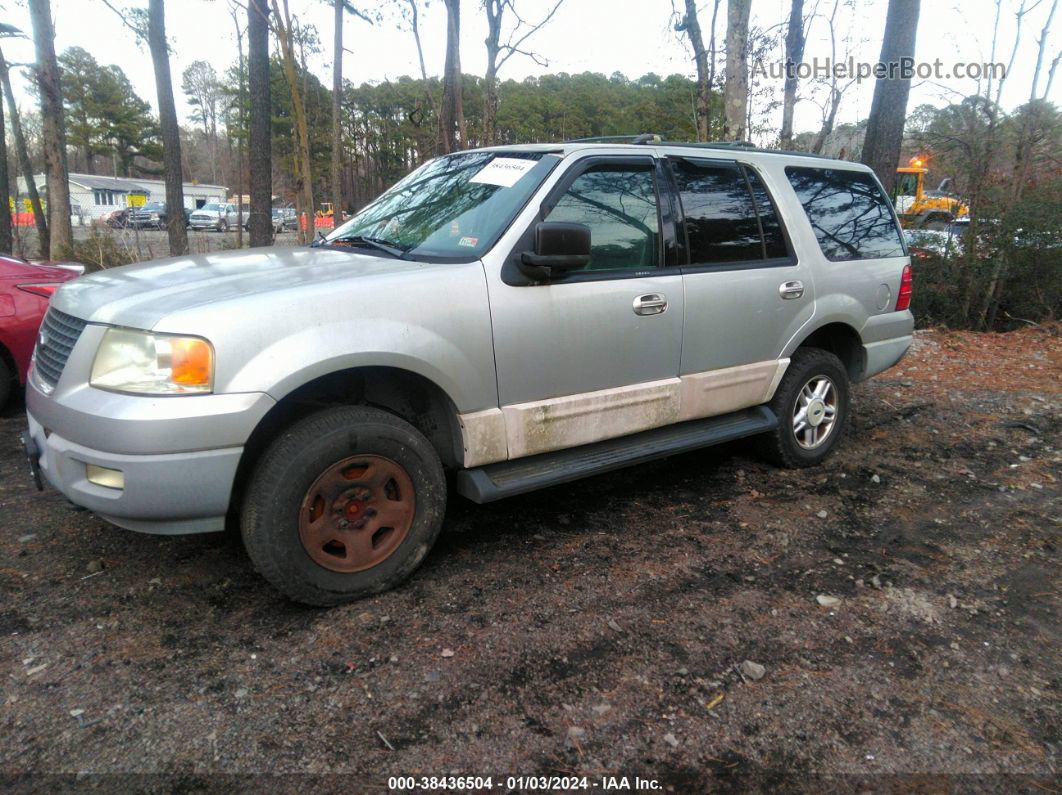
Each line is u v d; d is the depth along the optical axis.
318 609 3.07
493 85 10.44
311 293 2.86
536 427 3.48
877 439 5.57
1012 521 4.15
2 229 14.44
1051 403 6.43
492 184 3.66
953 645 2.95
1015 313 10.10
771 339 4.43
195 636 2.86
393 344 2.97
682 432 4.17
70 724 2.37
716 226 4.17
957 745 2.40
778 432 4.69
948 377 7.44
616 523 4.02
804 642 2.94
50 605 3.03
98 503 2.73
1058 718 2.55
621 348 3.71
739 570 3.52
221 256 3.65
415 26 11.98
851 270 4.86
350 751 2.29
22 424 5.29
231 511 3.43
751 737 2.41
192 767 2.21
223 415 2.66
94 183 49.94
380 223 3.94
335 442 2.90
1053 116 9.94
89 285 3.25
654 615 3.10
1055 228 9.20
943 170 10.88
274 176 43.50
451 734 2.38
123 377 2.72
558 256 3.23
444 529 3.89
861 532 3.97
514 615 3.06
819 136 12.02
